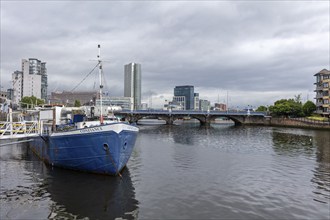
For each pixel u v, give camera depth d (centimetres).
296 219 1495
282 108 11494
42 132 3014
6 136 2675
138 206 1669
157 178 2355
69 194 1875
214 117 13262
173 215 1534
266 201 1777
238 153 3909
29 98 10550
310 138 5997
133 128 2453
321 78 10938
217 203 1730
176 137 6481
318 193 1956
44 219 1477
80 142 2336
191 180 2302
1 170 2597
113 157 2202
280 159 3381
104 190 1969
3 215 1523
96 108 3284
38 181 2192
